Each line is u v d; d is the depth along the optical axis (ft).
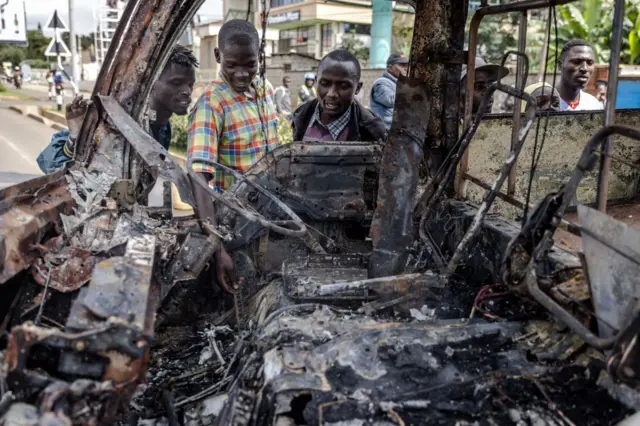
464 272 7.91
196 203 8.29
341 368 5.54
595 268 5.38
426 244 7.93
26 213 6.94
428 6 9.22
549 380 5.53
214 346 8.43
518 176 10.65
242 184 9.25
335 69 10.96
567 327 5.91
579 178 5.84
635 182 11.32
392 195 7.49
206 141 10.03
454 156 8.45
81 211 7.88
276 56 57.11
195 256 7.67
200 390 7.80
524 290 5.99
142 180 9.52
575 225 6.09
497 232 7.38
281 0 76.84
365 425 5.06
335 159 9.32
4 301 6.83
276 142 11.35
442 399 5.32
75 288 6.38
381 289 6.99
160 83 11.96
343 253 8.70
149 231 7.54
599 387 5.49
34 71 155.63
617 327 5.07
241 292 9.26
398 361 5.64
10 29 48.37
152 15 8.61
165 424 7.25
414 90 7.57
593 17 32.73
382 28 36.17
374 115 12.15
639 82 18.33
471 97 8.92
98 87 9.04
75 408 4.70
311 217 9.46
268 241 9.32
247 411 5.40
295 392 5.23
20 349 4.81
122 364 4.88
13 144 41.52
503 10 7.97
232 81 10.41
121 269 5.75
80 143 9.00
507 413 5.23
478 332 5.98
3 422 4.51
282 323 6.37
